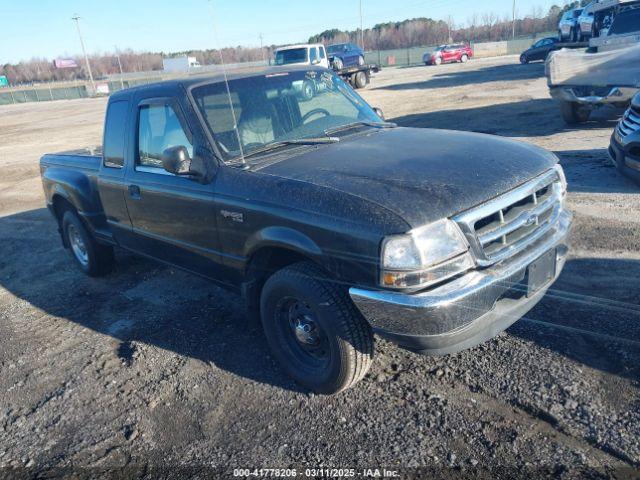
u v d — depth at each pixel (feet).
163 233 13.57
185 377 12.05
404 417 9.93
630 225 17.19
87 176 16.71
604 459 8.48
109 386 12.16
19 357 13.98
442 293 8.52
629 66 29.53
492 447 8.99
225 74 13.00
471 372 10.85
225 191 11.17
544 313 12.53
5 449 10.59
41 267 20.79
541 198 10.22
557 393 9.93
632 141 19.60
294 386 11.27
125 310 15.92
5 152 55.72
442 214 8.67
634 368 10.32
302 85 13.87
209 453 9.74
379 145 11.68
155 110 13.15
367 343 9.89
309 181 10.06
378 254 8.59
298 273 10.05
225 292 16.28
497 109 44.78
